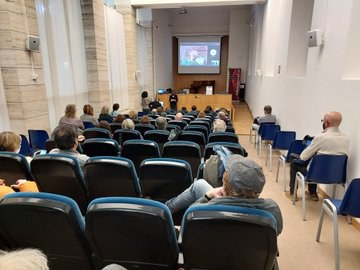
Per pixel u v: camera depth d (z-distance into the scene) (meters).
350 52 2.84
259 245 1.00
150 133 3.54
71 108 4.16
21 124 4.09
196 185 1.63
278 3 6.12
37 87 4.36
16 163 1.96
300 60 5.09
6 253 0.58
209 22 13.96
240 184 1.12
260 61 8.66
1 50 3.83
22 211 1.07
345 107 2.83
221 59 14.61
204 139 3.52
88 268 1.29
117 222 1.05
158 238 1.08
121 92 8.28
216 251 1.07
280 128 5.12
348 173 2.73
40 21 4.75
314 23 3.87
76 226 1.12
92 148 2.83
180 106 10.46
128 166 1.80
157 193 1.99
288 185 3.64
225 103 10.19
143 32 10.54
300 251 2.20
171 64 14.67
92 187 1.96
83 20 6.20
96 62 6.43
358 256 2.14
